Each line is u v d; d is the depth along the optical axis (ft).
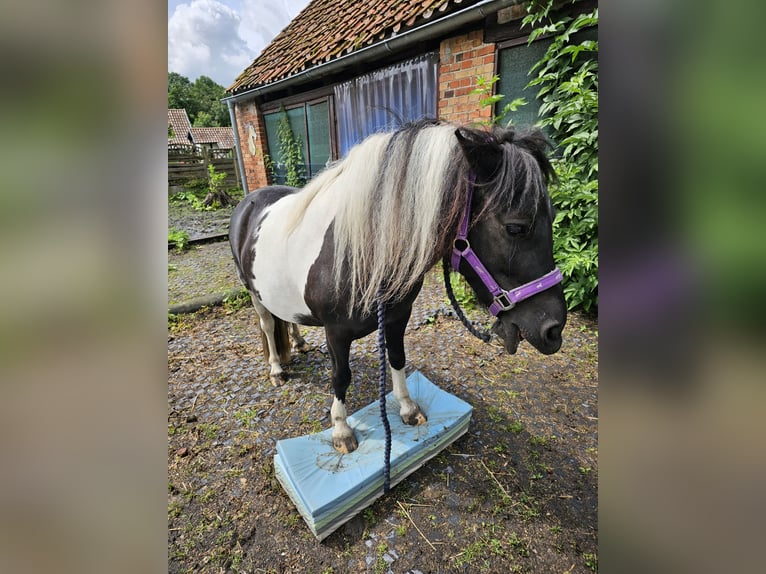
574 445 5.38
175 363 7.98
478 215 3.24
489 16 10.12
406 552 4.03
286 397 6.76
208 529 4.37
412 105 12.70
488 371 7.21
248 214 6.26
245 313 10.58
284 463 4.69
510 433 5.62
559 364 7.36
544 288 3.29
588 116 8.43
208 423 6.14
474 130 3.37
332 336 4.51
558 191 8.58
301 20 21.12
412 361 7.63
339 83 15.11
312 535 4.25
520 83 10.12
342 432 4.91
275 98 19.22
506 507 4.48
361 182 3.66
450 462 5.13
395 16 11.82
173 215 25.68
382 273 3.63
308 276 4.36
